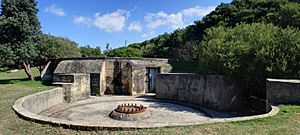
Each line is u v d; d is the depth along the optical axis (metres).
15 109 9.38
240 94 14.57
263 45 13.10
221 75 14.56
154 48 37.09
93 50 45.50
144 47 42.16
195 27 32.53
